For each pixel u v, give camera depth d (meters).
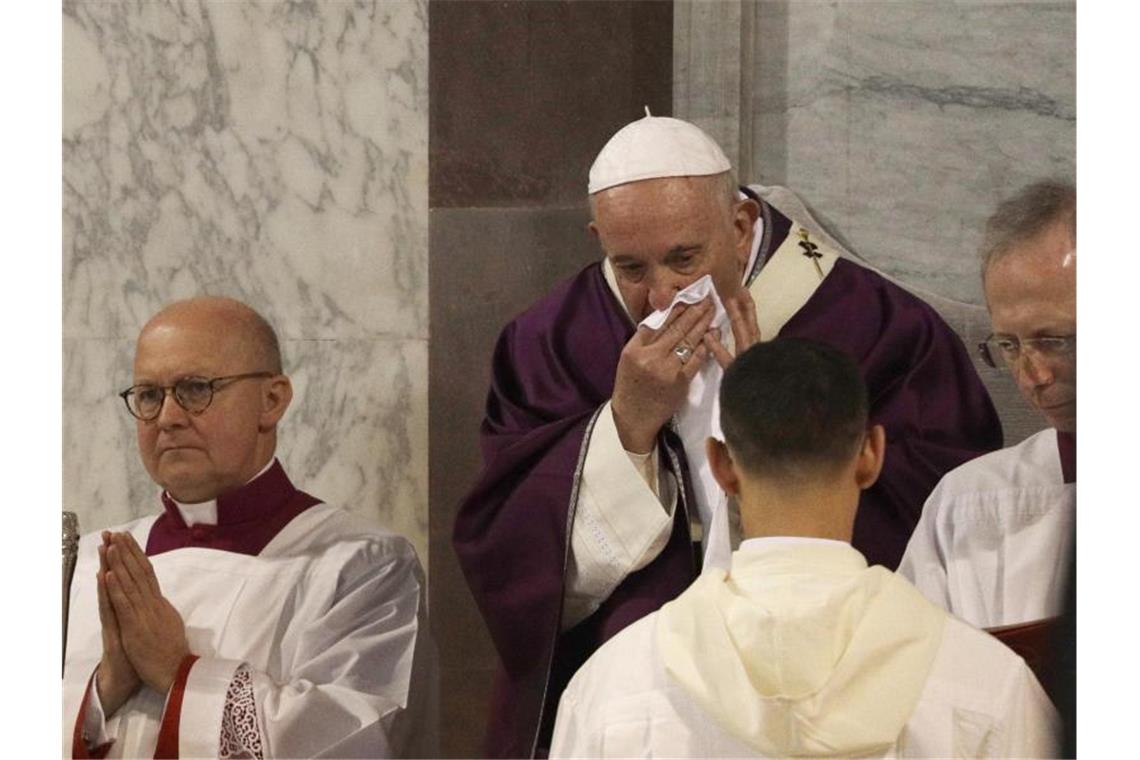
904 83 12.27
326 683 12.27
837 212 12.25
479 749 12.19
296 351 12.52
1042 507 12.00
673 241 11.96
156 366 12.52
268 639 12.35
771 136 12.27
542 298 12.27
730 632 9.77
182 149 12.63
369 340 12.47
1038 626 11.95
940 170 12.25
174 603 12.44
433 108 12.48
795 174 12.26
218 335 12.52
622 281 12.07
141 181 12.64
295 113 12.59
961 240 12.23
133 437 12.53
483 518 12.20
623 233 12.03
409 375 12.41
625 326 12.05
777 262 12.12
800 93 12.28
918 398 12.02
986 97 12.27
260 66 12.62
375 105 12.53
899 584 10.00
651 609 11.88
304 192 12.56
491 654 12.19
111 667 12.44
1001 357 12.12
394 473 12.40
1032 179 12.23
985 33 12.28
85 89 12.68
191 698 12.33
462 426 12.32
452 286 12.44
